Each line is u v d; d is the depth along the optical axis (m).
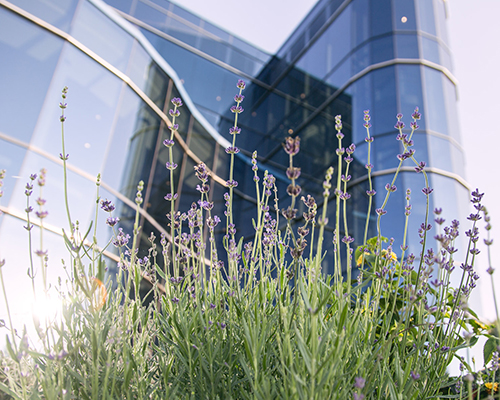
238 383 1.25
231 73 16.12
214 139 12.63
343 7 13.92
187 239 1.59
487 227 1.11
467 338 1.20
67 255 5.33
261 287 1.46
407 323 1.38
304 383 0.90
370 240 2.29
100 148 6.88
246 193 13.34
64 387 1.18
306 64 15.06
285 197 12.94
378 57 11.58
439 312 1.53
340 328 1.08
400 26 11.80
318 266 1.09
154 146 8.89
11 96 5.64
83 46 7.08
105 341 1.30
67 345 1.23
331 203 10.91
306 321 1.21
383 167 9.85
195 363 1.29
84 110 6.74
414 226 8.66
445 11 13.51
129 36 8.44
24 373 1.09
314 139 13.04
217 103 15.21
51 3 6.71
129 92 8.08
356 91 11.82
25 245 4.88
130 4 14.69
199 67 15.47
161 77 9.63
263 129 15.40
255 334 1.11
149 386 1.30
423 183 9.27
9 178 5.10
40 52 6.25
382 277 1.48
